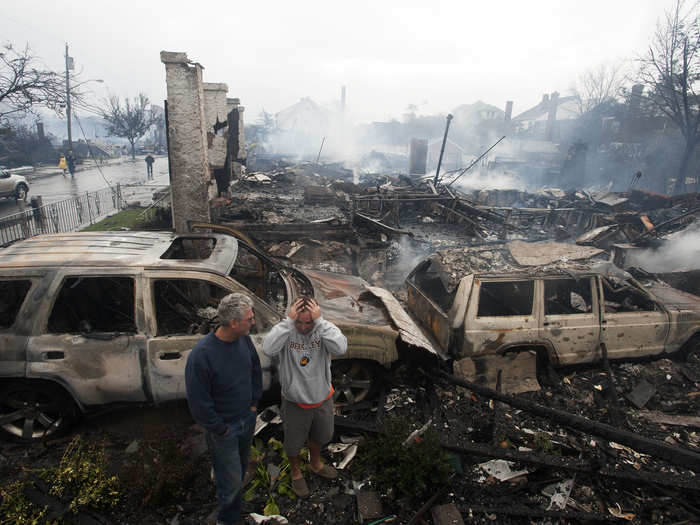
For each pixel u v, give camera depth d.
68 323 3.86
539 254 5.51
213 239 4.70
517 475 3.49
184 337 3.62
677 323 5.08
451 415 4.27
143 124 40.28
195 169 8.88
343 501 3.25
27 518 2.98
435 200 13.95
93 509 3.11
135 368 3.58
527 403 3.98
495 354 4.72
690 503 3.26
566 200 16.88
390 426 3.80
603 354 4.82
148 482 3.17
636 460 3.74
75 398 3.60
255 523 3.01
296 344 2.94
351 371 4.25
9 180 15.98
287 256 8.32
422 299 5.59
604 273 5.20
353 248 8.71
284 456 3.58
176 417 4.04
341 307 4.48
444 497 3.26
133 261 3.71
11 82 12.75
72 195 17.97
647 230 10.05
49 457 3.56
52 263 3.65
